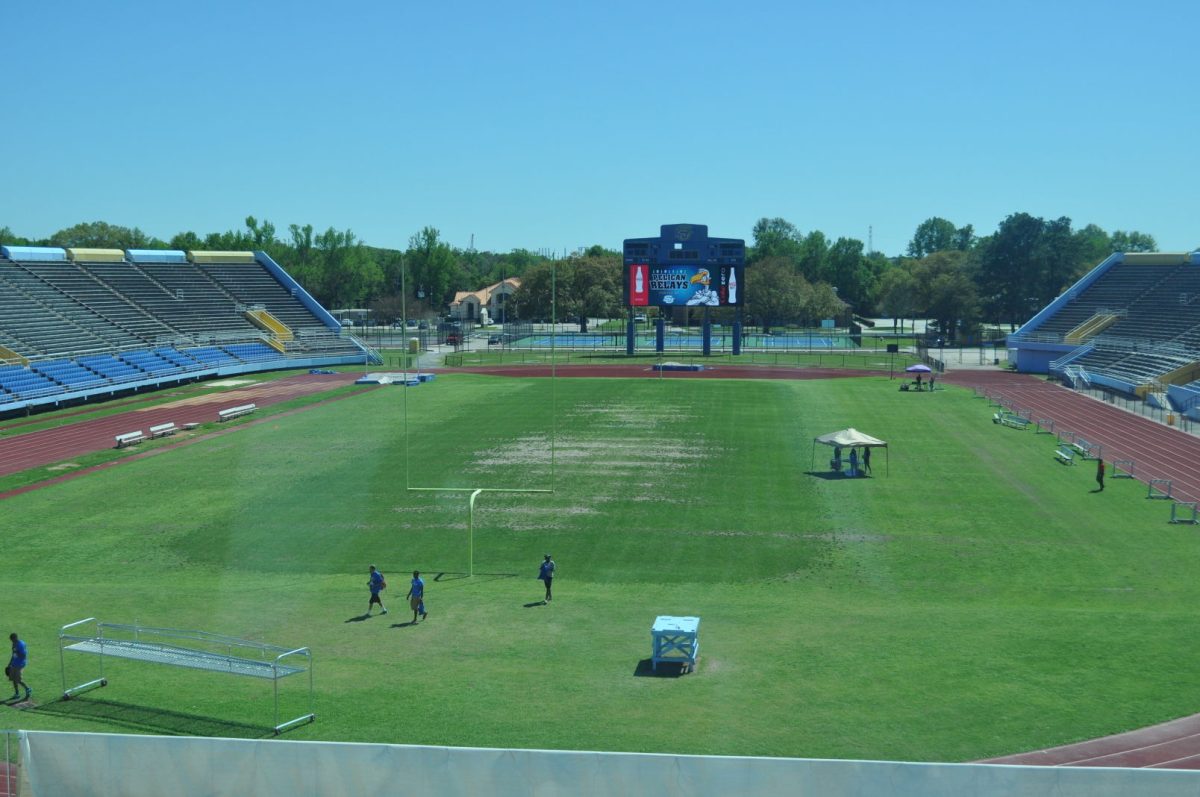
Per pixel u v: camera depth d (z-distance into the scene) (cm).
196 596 3594
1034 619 3244
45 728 2445
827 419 7625
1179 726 2411
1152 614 3297
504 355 13988
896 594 3631
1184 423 7394
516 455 6194
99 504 5038
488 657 2952
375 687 2708
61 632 2739
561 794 1984
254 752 2047
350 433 7038
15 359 8856
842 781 1927
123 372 9600
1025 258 16888
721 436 6856
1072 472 5653
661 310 13738
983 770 1903
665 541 4347
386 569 3991
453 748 2003
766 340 16662
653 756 1958
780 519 4681
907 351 15075
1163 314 10688
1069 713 2484
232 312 12481
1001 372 11600
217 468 5862
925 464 5884
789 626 3206
